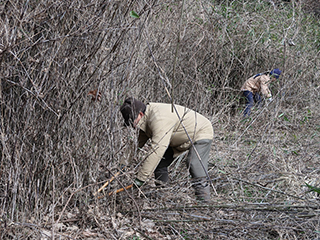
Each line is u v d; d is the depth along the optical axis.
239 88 6.62
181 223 3.10
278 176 3.95
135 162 3.87
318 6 8.43
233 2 6.84
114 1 3.08
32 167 2.92
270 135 5.09
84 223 2.94
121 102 3.44
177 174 4.07
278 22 6.79
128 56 3.47
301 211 3.07
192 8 5.62
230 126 5.61
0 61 2.42
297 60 6.31
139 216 2.90
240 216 3.16
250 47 6.57
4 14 2.53
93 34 2.94
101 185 3.33
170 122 3.22
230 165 4.35
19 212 2.80
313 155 4.61
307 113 6.10
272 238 3.00
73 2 2.68
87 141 3.12
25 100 2.71
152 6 3.20
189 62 5.37
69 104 2.99
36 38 2.88
